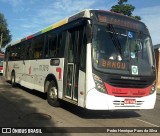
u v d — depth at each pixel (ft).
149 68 31.40
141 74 30.53
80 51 30.45
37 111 33.55
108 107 28.48
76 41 31.78
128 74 29.53
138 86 30.09
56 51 36.96
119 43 30.25
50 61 38.55
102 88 28.25
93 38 28.89
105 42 29.48
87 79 28.32
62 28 35.91
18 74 55.36
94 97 27.99
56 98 36.37
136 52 31.12
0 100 40.57
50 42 39.68
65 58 34.06
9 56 65.36
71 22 33.45
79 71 30.04
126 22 31.48
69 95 32.58
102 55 28.94
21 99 42.29
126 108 29.43
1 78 85.10
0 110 33.30
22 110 33.76
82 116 32.40
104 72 28.43
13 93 48.88
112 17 30.68
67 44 34.01
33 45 47.32
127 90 29.40
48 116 31.09
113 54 29.53
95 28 29.22
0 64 105.60
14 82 58.13
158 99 60.49
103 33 29.60
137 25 32.27
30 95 47.14
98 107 28.12
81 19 30.50
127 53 30.40
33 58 46.26
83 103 28.76
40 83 42.04
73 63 31.99
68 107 37.32
